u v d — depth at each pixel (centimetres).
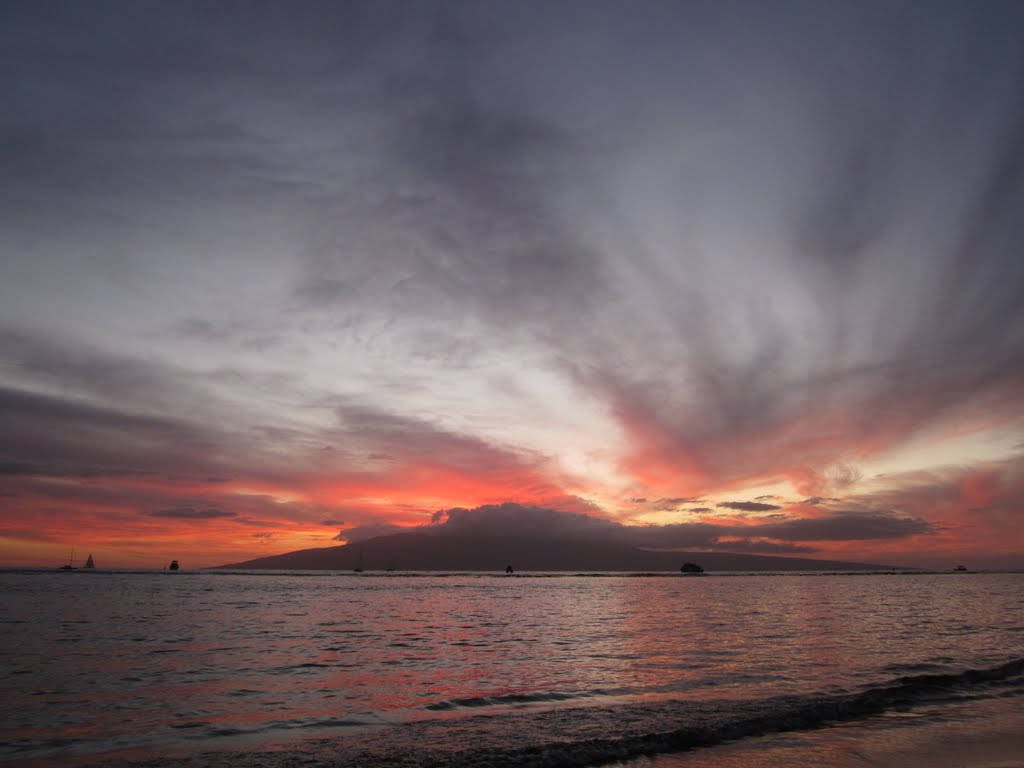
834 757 1425
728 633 4116
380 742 1552
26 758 1434
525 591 11919
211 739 1603
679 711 1848
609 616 5712
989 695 2084
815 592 10938
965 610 6281
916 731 1652
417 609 6762
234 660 2911
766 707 1877
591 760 1409
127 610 5981
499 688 2278
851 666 2716
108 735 1633
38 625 4459
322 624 4847
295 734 1650
